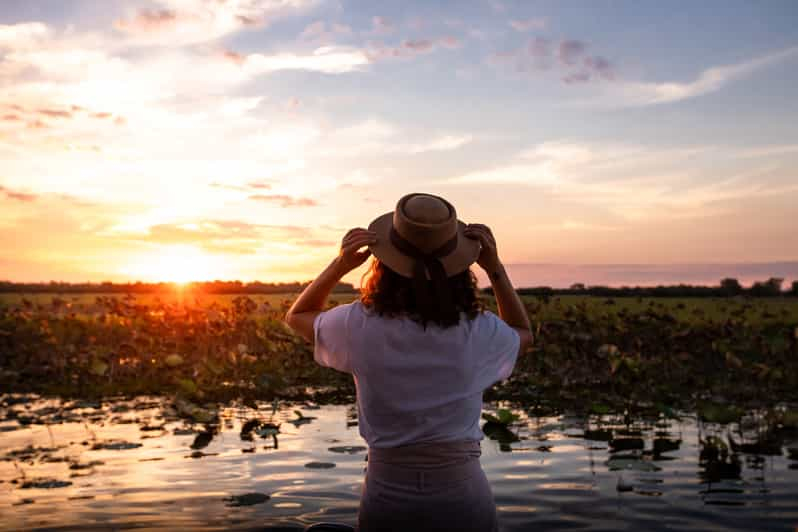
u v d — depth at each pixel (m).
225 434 5.86
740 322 10.38
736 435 5.81
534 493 4.04
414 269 1.90
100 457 5.01
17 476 4.46
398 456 1.92
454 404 1.92
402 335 1.90
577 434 5.83
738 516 3.62
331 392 8.50
